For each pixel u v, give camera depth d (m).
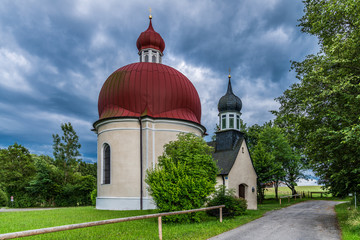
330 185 13.69
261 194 33.28
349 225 11.11
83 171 60.66
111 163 20.27
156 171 13.42
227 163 24.44
